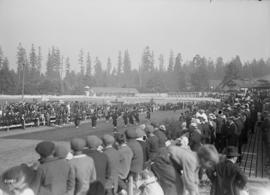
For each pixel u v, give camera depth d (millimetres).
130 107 62906
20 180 4137
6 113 33094
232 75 118750
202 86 144125
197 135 9523
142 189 6852
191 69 182750
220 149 14742
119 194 7945
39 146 5324
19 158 17016
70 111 45156
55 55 165000
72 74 179625
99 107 54250
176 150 6605
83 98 103812
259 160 14578
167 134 14648
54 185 5184
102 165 6500
